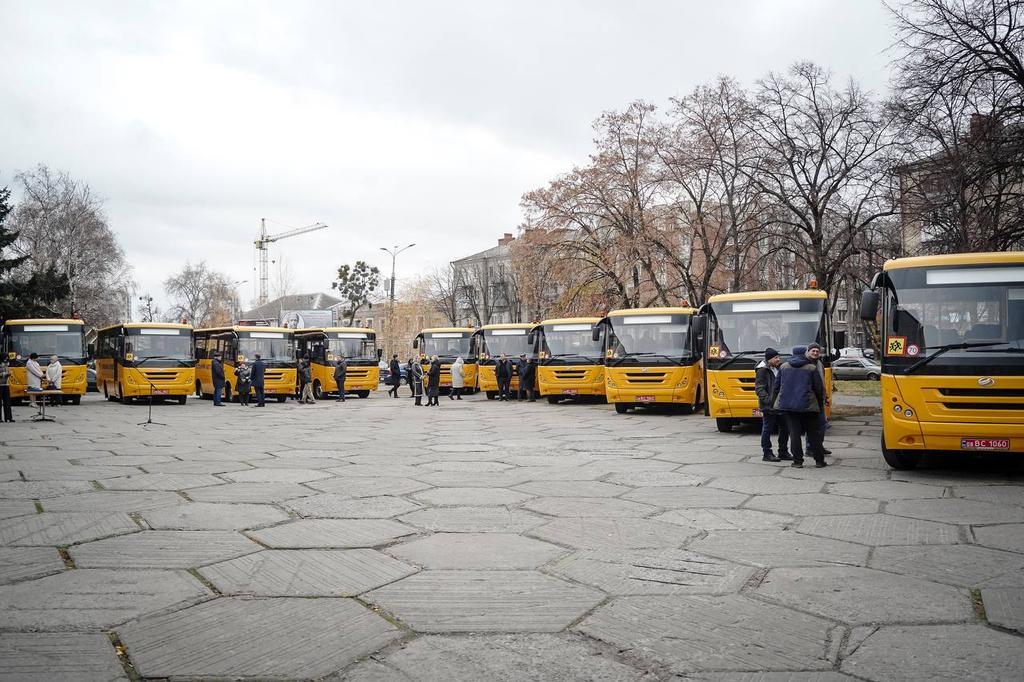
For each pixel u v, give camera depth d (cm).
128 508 782
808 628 433
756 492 873
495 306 7069
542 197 3978
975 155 1719
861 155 2819
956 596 488
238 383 2952
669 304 3869
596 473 1028
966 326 975
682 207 3559
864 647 404
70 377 2841
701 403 2264
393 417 2191
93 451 1302
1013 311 970
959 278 996
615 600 483
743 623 441
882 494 856
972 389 942
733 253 3359
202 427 1836
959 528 682
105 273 6066
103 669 379
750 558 582
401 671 377
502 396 3086
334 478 986
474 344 3491
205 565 566
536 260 4078
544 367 2703
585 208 3838
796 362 1077
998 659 388
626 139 3716
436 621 446
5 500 828
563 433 1631
